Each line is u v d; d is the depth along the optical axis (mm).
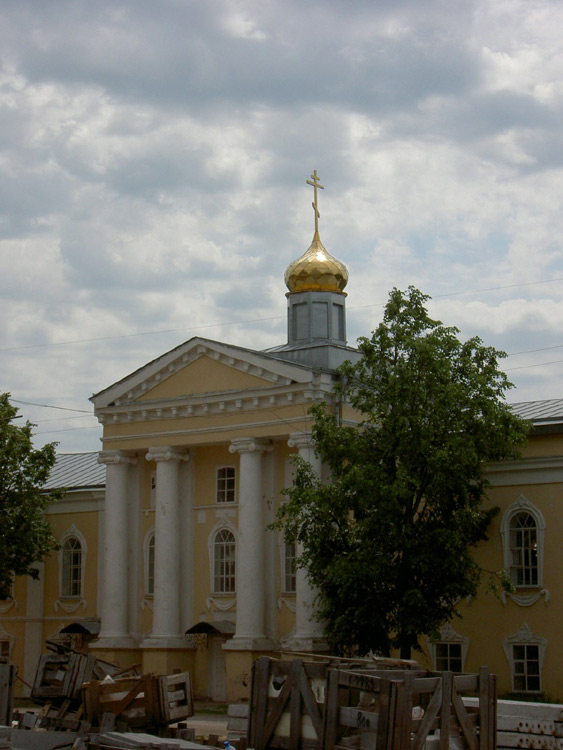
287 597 41062
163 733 22812
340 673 15445
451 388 32281
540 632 36156
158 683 22875
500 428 32562
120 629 44469
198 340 43094
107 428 45719
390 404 33531
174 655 42531
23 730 22828
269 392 41000
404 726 14828
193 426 43188
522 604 36625
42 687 25016
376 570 31859
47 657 25422
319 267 45719
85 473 54188
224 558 43531
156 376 44281
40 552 46781
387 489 31594
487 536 36844
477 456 32250
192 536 44312
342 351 44219
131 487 46000
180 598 43781
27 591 51062
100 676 25422
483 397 32906
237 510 43312
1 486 45812
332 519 33062
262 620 40750
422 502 35656
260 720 16359
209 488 44219
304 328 45750
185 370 43781
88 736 21125
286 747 15992
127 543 45344
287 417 40625
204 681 42812
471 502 33344
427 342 32969
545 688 35781
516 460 37062
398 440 32781
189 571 44062
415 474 32188
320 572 33062
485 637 37156
